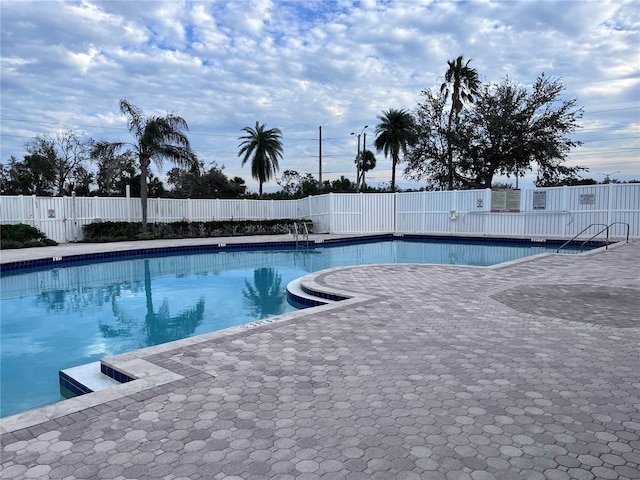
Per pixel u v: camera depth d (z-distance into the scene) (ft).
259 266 40.06
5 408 12.21
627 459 6.91
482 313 17.26
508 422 8.20
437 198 63.62
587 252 37.68
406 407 8.91
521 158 87.25
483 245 55.01
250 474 6.60
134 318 22.38
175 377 10.66
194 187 101.76
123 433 7.91
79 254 40.83
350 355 12.27
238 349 12.83
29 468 6.82
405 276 27.07
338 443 7.50
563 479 6.40
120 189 83.66
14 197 51.03
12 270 35.60
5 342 18.56
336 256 46.60
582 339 13.65
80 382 11.95
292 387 10.02
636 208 48.47
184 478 6.52
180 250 48.65
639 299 19.62
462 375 10.69
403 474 6.54
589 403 9.02
